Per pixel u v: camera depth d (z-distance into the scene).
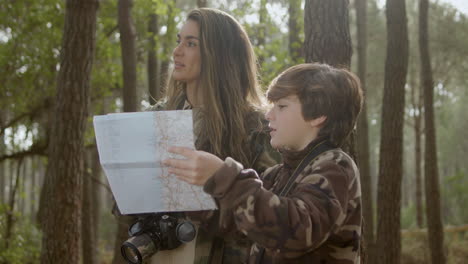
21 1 8.53
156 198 1.32
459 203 19.64
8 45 8.66
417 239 12.02
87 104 4.34
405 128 26.91
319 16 2.88
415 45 14.31
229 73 1.85
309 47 2.91
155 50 7.69
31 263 9.20
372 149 23.66
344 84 1.29
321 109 1.26
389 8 5.42
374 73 14.08
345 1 2.90
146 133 1.25
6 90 8.90
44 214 4.36
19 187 10.57
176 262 1.69
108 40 9.48
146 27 8.55
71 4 4.23
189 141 1.22
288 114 1.29
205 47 1.83
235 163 1.14
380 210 5.68
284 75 1.32
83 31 4.24
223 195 1.11
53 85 9.07
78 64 4.24
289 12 6.75
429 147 8.33
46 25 8.66
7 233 9.06
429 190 8.34
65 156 4.26
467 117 23.88
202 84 1.87
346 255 1.24
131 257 1.68
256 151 1.76
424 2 8.08
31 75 8.74
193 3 11.82
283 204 1.10
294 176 1.30
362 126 8.49
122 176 1.28
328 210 1.13
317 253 1.23
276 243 1.09
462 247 11.46
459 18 13.87
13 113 9.58
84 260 8.80
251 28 7.31
